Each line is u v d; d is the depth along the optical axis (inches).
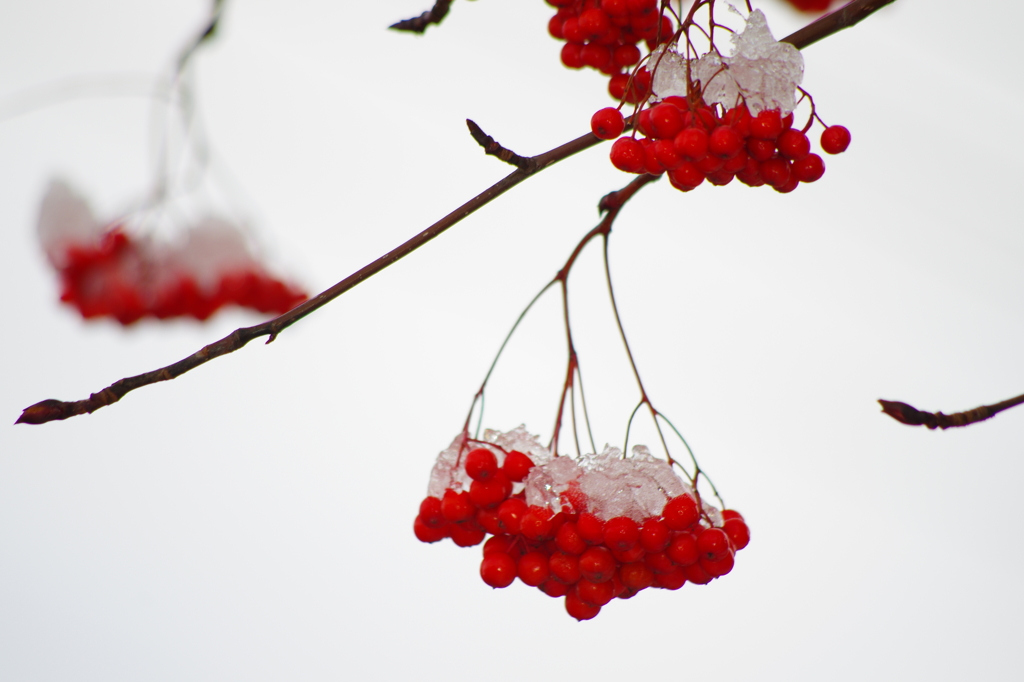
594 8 54.6
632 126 52.4
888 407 53.2
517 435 54.6
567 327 54.6
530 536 53.2
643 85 54.7
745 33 52.0
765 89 51.8
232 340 52.9
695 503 53.3
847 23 53.0
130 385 52.4
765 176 52.2
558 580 53.9
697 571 53.6
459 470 54.3
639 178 54.5
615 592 53.8
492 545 54.2
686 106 52.2
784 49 51.9
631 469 53.5
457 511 53.6
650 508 53.2
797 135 51.9
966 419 53.1
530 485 53.4
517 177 53.1
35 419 51.9
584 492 53.3
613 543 52.9
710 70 51.9
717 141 51.5
